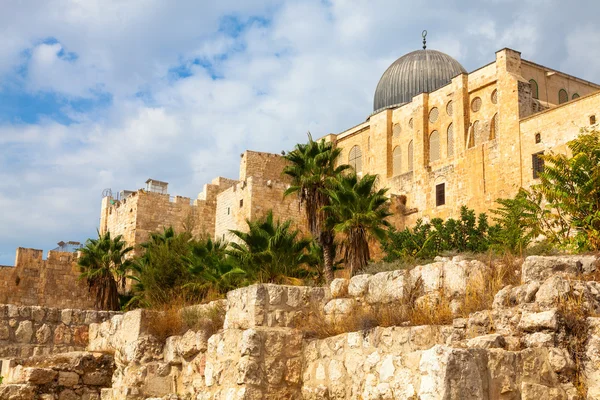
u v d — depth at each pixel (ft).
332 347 48.34
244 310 54.03
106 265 201.26
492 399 35.78
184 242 149.07
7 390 62.59
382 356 43.09
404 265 59.52
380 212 133.69
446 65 247.29
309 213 141.08
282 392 50.21
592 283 41.55
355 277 53.98
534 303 41.42
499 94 190.60
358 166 245.24
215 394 53.36
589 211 89.04
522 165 179.01
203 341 57.93
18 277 230.27
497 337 39.47
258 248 125.80
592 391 37.19
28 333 74.08
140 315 64.39
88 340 75.97
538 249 67.67
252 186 213.46
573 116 166.91
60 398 65.10
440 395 35.01
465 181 197.06
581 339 38.83
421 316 45.62
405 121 228.22
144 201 241.96
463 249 138.72
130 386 60.18
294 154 146.72
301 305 54.44
